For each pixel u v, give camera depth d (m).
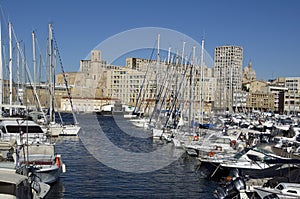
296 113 157.38
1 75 50.78
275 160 25.77
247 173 29.91
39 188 23.53
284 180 25.20
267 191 22.22
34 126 40.66
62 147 53.69
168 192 28.67
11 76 57.12
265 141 47.59
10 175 18.09
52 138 61.62
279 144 38.72
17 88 66.12
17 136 38.03
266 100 198.12
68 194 27.17
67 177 32.66
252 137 49.75
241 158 32.47
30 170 25.06
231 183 24.56
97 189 29.00
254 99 191.75
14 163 21.14
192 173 35.34
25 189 18.72
